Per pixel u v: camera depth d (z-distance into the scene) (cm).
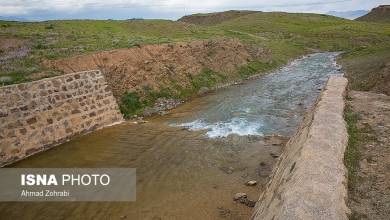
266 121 2145
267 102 2648
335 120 1171
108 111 2194
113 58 2720
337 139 1003
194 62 3450
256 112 2367
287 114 2288
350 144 1067
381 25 10294
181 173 1423
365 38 7862
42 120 1780
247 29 9675
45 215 1138
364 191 811
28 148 1659
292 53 6047
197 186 1303
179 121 2222
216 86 3325
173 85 2942
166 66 3094
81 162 1562
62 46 2944
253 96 2886
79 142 1834
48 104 1844
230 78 3616
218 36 5112
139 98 2566
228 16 14562
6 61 2381
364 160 976
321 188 728
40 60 2456
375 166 936
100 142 1825
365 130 1214
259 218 841
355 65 3900
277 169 1177
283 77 3838
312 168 820
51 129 1802
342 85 1747
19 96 1719
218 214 1102
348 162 934
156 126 2109
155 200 1208
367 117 1360
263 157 1567
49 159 1605
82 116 2003
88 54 2633
